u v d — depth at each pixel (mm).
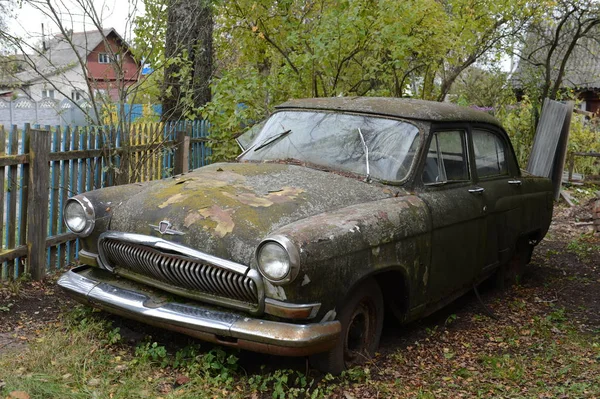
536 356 4758
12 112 19594
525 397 3957
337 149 4938
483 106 18828
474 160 5504
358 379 4066
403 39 8516
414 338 5062
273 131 5371
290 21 9195
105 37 7074
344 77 8961
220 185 4363
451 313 5809
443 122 5109
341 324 3973
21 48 6961
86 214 4340
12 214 5559
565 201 12766
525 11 14562
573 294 6535
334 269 3732
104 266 4355
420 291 4645
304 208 4102
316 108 5375
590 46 24000
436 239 4730
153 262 3994
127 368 3975
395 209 4348
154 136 7738
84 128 6418
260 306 3646
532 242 6898
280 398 3729
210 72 9938
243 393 3822
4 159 5328
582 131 16906
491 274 6023
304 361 4289
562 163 12758
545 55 21422
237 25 9773
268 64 11039
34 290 5484
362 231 3953
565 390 4074
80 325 4508
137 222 4168
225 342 3736
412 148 4859
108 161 6742
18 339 4375
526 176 6570
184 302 3994
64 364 3930
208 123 9617
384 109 5102
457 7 12109
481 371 4461
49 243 5945
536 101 15922
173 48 9359
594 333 5371
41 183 5641
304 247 3549
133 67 8930
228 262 3699
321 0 9195
